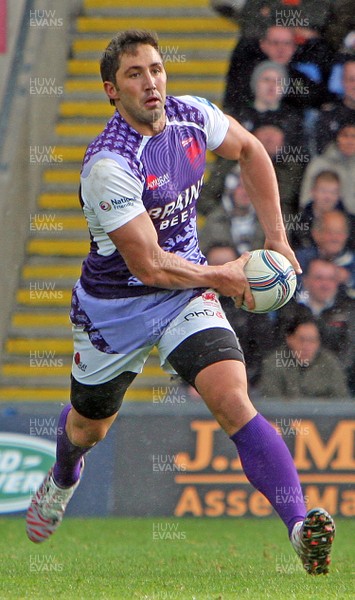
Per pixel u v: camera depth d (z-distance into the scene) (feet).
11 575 59.11
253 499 92.43
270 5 109.60
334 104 107.24
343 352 99.19
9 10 127.54
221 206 106.83
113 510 92.32
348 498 92.12
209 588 52.60
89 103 130.41
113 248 54.13
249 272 54.75
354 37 107.86
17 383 115.75
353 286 101.55
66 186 126.21
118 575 59.11
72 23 134.31
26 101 123.65
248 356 98.58
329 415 92.48
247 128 108.17
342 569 61.82
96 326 56.03
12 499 92.02
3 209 116.67
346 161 106.52
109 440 92.68
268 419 92.17
